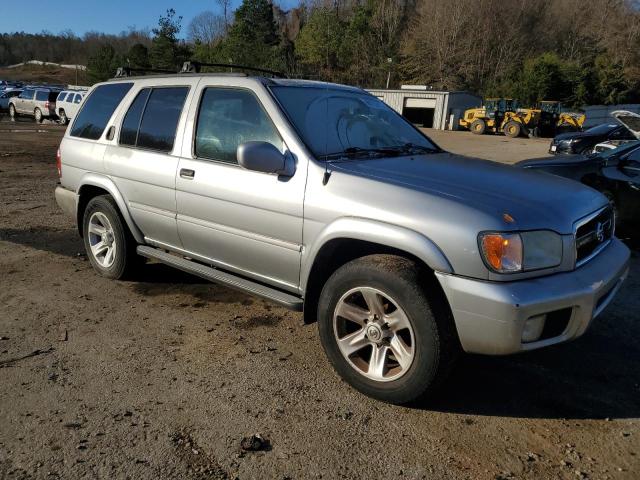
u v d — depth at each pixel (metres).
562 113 40.16
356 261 3.18
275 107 3.65
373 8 81.25
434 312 2.89
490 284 2.78
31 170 12.29
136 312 4.41
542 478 2.59
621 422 3.06
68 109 28.97
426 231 2.91
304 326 4.23
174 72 5.01
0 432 2.82
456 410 3.14
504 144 29.91
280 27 101.44
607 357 3.84
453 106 44.50
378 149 3.86
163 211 4.36
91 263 5.28
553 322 2.93
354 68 75.12
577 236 3.12
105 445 2.74
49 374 3.41
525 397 3.30
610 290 3.38
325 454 2.72
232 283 3.88
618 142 15.76
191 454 2.69
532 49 76.12
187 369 3.52
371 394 3.19
